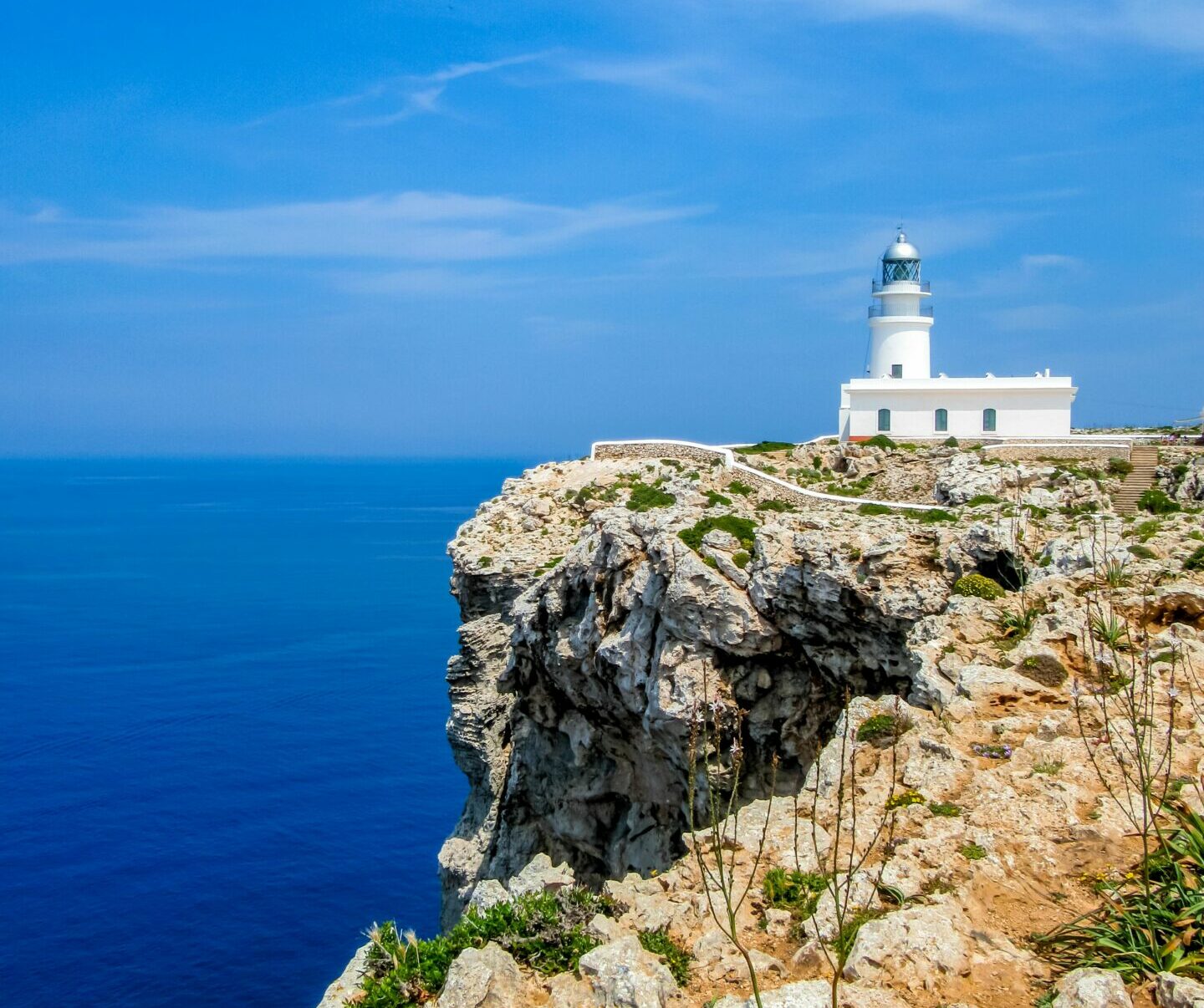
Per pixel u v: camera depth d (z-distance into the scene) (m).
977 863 16.02
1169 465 50.84
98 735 102.25
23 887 69.25
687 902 16.44
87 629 156.12
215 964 59.38
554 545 56.09
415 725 104.31
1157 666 21.72
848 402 70.25
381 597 184.75
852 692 35.91
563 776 48.09
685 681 37.25
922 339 76.75
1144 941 14.05
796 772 37.09
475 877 52.50
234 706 111.81
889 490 58.06
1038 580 28.72
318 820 80.06
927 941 14.16
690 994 14.33
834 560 35.44
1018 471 50.38
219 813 81.56
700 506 50.75
